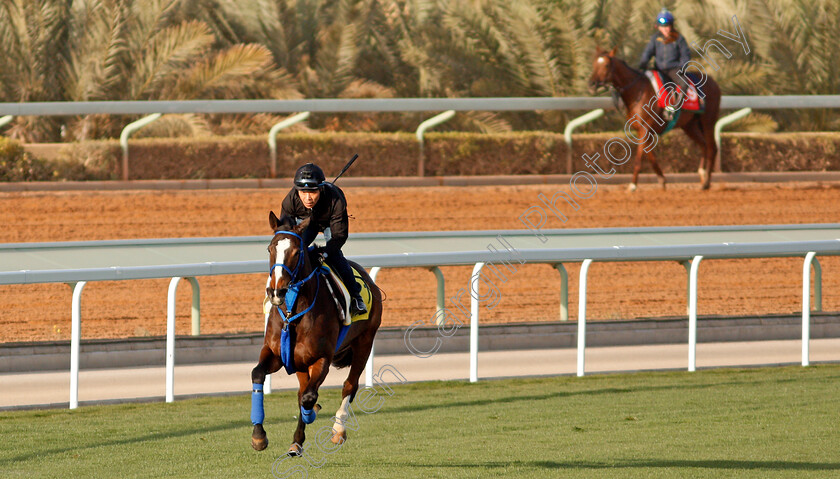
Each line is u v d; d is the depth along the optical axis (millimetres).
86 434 8984
